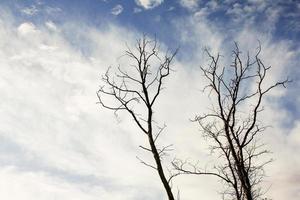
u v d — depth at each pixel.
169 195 12.38
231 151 15.07
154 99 13.96
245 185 14.50
